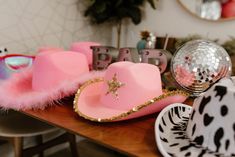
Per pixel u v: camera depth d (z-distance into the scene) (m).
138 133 0.57
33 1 1.40
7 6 1.29
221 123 0.43
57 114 0.69
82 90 0.72
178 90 0.74
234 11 1.40
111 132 0.58
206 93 0.48
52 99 0.74
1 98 0.75
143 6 1.74
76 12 1.63
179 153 0.45
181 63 0.77
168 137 0.50
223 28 1.46
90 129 0.59
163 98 0.60
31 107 0.72
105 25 1.83
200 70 0.74
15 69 0.99
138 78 0.63
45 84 0.78
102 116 0.60
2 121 1.07
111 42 1.91
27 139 1.44
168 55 0.85
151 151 0.49
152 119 0.65
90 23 1.73
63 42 1.59
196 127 0.47
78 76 0.81
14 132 0.99
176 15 1.63
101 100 0.68
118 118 0.58
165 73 0.86
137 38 1.80
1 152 1.35
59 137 1.26
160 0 1.68
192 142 0.47
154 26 1.74
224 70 0.74
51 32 1.52
